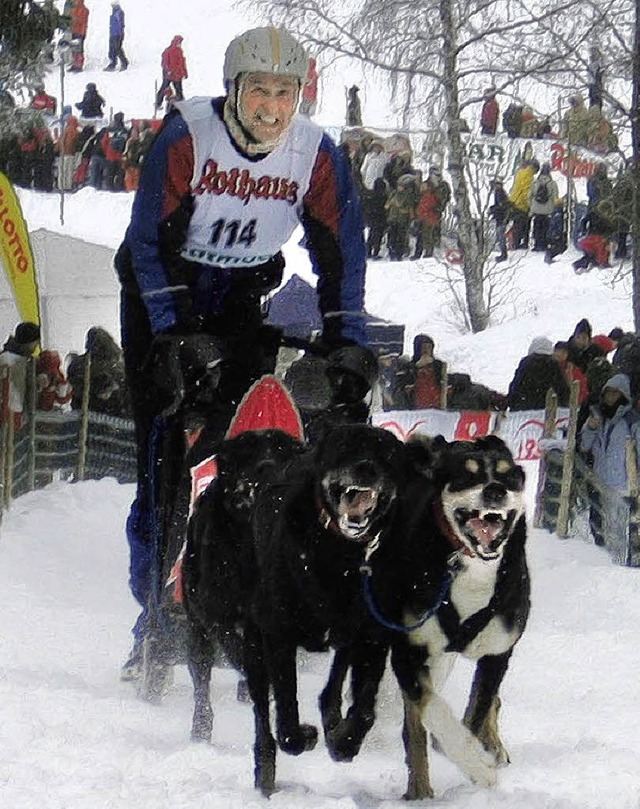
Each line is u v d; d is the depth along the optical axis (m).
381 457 5.46
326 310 7.45
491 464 5.47
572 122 26.59
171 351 6.88
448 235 25.94
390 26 23.80
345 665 6.05
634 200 15.94
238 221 7.34
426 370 15.23
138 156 27.30
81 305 17.91
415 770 5.60
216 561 6.23
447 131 23.83
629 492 11.26
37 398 14.73
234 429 6.80
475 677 5.93
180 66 30.19
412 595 5.61
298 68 7.11
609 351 16.73
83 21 32.94
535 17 23.09
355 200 7.46
